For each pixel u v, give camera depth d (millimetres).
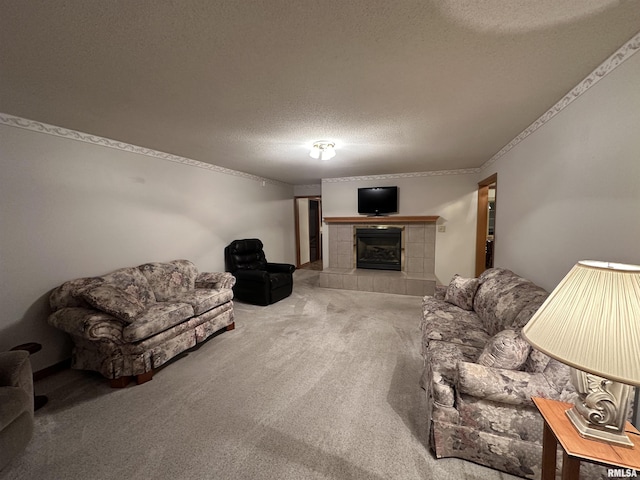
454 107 2037
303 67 1483
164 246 3439
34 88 1696
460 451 1439
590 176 1590
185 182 3707
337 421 1734
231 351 2691
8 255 2156
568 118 1810
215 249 4262
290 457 1474
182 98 1854
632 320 748
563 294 895
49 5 1007
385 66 1481
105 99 1860
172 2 1002
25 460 1474
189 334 2617
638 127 1244
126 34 1191
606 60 1426
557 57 1405
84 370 2426
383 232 5289
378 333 3078
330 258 5711
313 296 4605
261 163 4070
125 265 2984
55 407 1904
